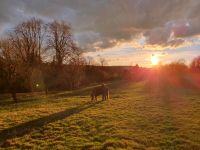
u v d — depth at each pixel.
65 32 69.00
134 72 104.81
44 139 14.35
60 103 32.16
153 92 40.66
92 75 92.75
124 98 33.59
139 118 18.38
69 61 68.00
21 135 15.56
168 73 75.44
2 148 13.08
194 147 11.47
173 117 18.25
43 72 62.03
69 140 13.69
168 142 12.29
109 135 14.08
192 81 58.66
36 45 66.88
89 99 35.16
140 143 12.41
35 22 67.31
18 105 33.56
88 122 18.06
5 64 41.75
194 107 22.64
